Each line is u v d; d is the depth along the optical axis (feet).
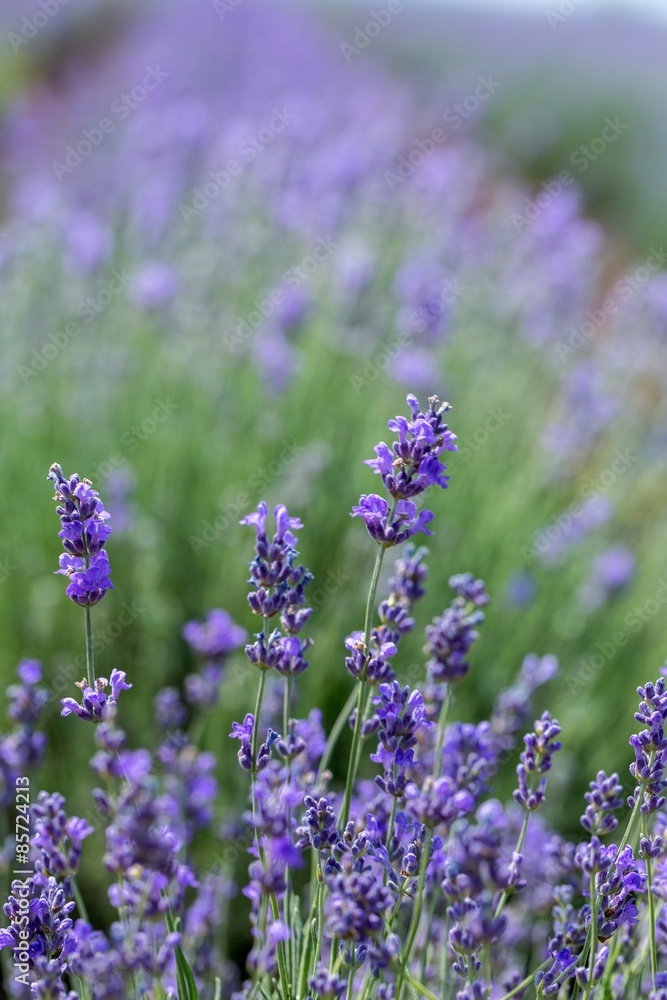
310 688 2.88
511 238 5.64
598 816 2.14
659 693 2.10
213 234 5.23
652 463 4.36
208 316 4.50
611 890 2.11
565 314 5.14
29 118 10.09
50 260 5.13
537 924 2.53
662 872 2.17
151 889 2.00
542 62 12.79
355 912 1.98
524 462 4.29
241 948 2.72
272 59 11.71
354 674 2.12
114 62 13.55
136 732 2.96
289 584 2.14
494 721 2.64
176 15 15.08
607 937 2.12
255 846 2.12
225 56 12.03
